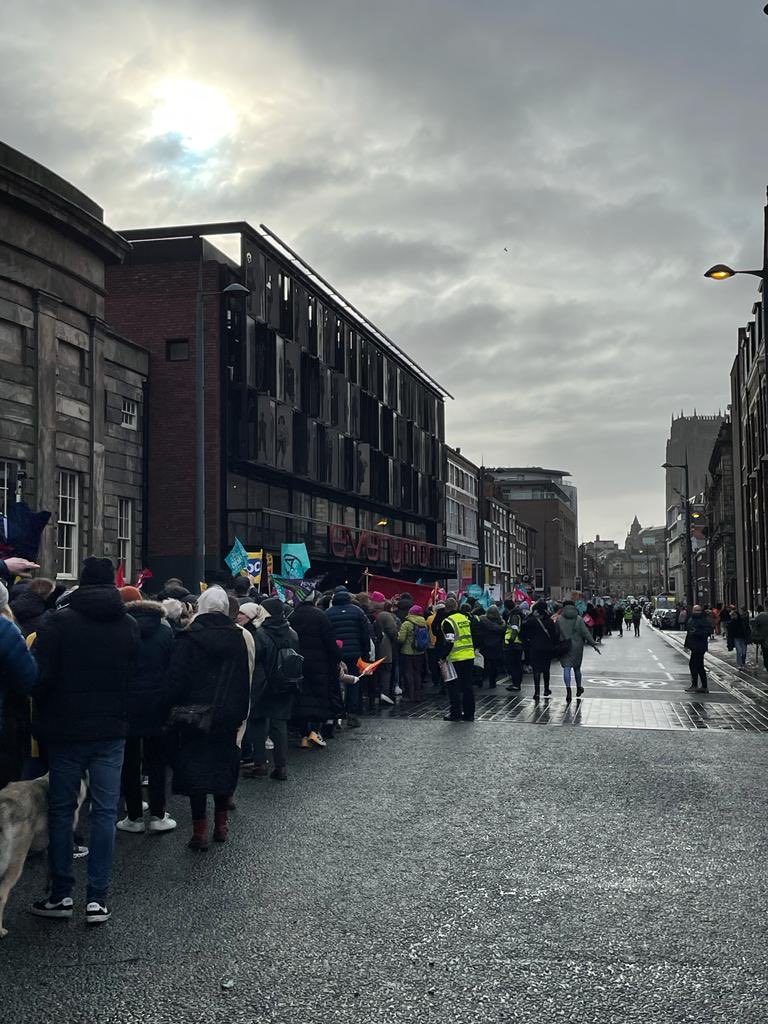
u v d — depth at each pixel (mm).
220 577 17031
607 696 20766
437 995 4883
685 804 9508
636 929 5891
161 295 36406
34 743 6930
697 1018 4586
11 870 5711
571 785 10477
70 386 25906
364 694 19984
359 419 51375
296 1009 4719
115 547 32719
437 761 12023
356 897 6547
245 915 6172
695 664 21719
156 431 35719
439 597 26047
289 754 12578
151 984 5043
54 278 24797
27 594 8734
